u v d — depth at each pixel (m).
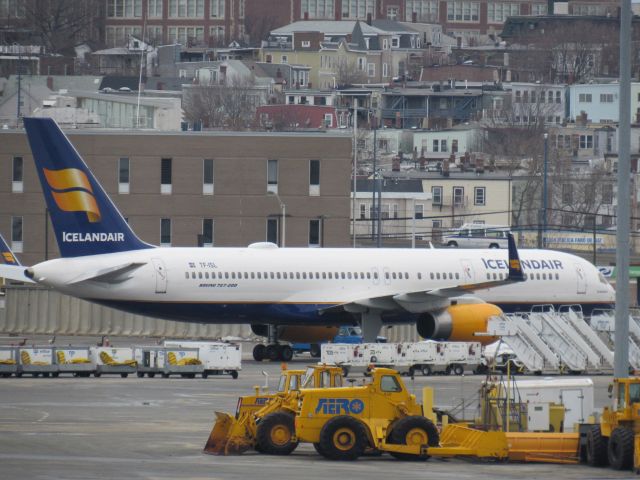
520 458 173.38
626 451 163.25
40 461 162.00
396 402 173.25
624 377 169.50
